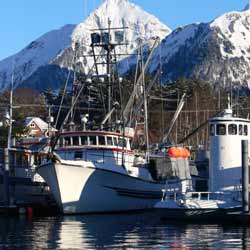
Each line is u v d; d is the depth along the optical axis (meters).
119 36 56.56
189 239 32.84
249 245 30.67
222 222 40.53
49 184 48.69
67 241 32.41
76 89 58.69
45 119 116.06
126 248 29.89
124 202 50.59
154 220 43.44
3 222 42.88
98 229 37.94
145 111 58.06
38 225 40.69
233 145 44.06
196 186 50.41
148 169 53.59
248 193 39.72
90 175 48.53
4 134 81.56
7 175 50.19
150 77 102.38
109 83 55.53
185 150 54.00
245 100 112.81
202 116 102.81
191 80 147.88
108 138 51.66
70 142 52.16
